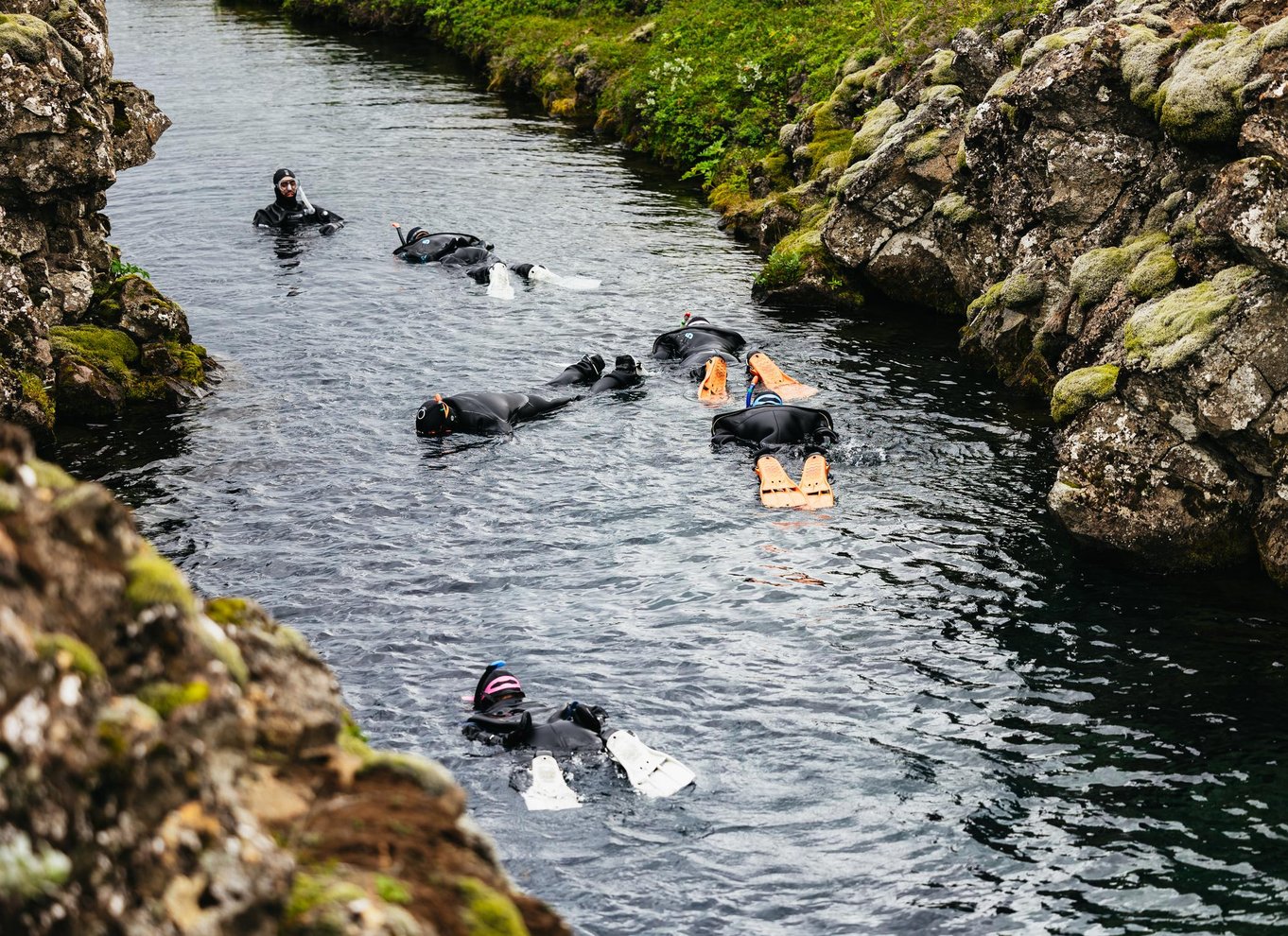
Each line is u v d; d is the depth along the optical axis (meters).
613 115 31.23
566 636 10.35
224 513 12.75
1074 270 14.53
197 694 3.04
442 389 16.08
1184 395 11.12
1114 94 15.13
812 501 12.79
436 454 14.19
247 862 3.00
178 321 16.73
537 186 26.47
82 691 2.78
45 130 15.34
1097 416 11.72
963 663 9.87
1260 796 8.10
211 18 48.75
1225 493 11.27
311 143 29.59
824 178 22.16
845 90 24.38
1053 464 13.64
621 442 14.52
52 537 2.97
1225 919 6.96
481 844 3.70
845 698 9.40
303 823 3.43
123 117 19.06
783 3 32.72
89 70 16.97
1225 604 10.78
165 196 25.19
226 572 11.51
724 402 15.69
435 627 10.55
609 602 10.92
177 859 2.87
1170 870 7.40
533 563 11.67
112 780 2.77
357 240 22.59
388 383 16.28
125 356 16.05
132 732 2.83
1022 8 21.08
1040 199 15.95
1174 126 13.16
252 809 3.33
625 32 36.84
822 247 19.95
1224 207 11.22
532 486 13.34
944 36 22.77
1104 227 15.45
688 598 10.96
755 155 26.27
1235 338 10.96
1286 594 10.93
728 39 31.64
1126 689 9.46
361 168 27.45
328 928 3.04
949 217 18.23
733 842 7.79
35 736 2.65
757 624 10.51
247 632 3.70
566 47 35.53
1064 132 15.52
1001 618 10.55
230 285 20.23
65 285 16.31
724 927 7.05
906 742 8.84
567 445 14.42
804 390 15.89
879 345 17.72
